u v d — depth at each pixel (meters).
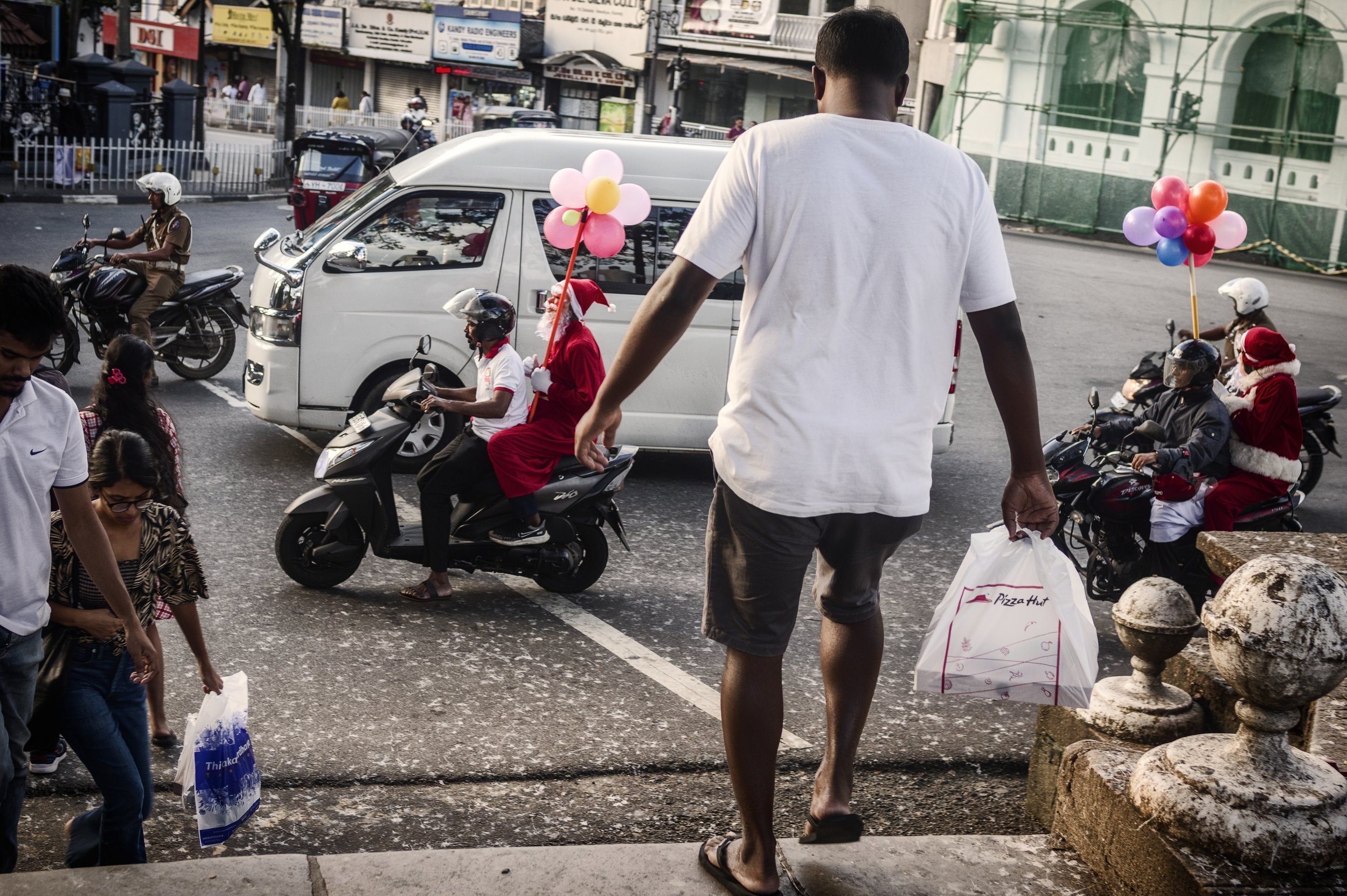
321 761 4.39
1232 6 26.25
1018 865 2.96
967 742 4.82
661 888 2.75
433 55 41.88
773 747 2.59
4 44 35.56
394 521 6.18
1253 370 6.29
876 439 2.37
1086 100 28.89
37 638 3.07
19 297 2.74
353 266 8.31
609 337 8.39
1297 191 25.55
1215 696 3.74
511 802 4.19
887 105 2.45
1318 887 2.55
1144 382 8.69
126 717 3.35
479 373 6.16
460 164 8.30
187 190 25.34
